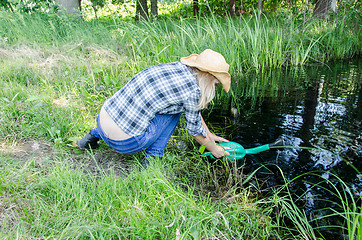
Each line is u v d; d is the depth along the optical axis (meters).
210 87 2.08
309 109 3.69
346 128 3.13
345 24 7.82
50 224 1.60
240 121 3.40
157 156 2.38
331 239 1.78
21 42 5.01
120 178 2.09
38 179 1.96
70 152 2.50
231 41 6.04
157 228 1.66
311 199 2.12
